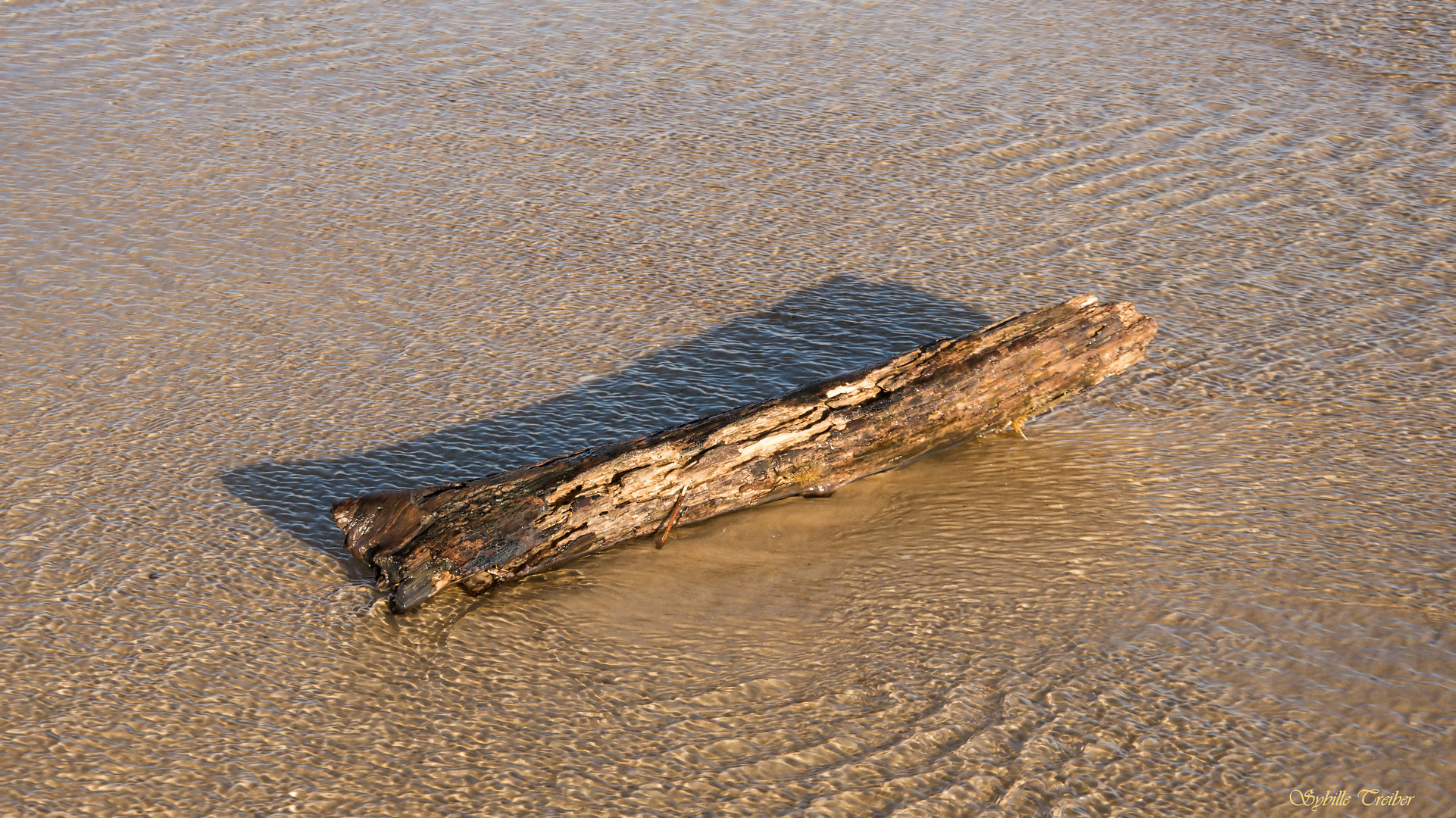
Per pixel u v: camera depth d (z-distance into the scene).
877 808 5.66
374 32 15.58
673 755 5.97
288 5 16.30
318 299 9.92
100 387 8.68
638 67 14.78
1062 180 12.20
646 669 6.53
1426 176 12.11
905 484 8.06
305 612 6.85
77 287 9.85
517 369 9.16
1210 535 7.46
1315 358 9.27
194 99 13.45
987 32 16.06
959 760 5.92
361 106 13.51
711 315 9.93
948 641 6.70
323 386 8.84
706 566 7.32
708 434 7.34
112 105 13.16
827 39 15.77
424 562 6.70
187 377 8.85
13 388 8.59
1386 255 10.70
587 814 5.62
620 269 10.58
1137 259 10.75
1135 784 5.77
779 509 7.81
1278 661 6.47
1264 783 5.75
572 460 7.21
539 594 7.07
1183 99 13.96
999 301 10.12
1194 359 9.31
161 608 6.80
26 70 13.84
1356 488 7.84
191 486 7.79
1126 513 7.69
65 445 8.08
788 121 13.47
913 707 6.25
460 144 12.74
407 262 10.54
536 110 13.60
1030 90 14.25
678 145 12.87
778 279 10.46
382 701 6.27
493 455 8.20
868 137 13.12
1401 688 6.27
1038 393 8.01
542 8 16.58
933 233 11.22
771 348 9.52
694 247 10.95
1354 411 8.62
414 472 8.02
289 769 5.82
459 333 9.56
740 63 14.98
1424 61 14.79
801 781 5.81
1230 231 11.20
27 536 7.26
